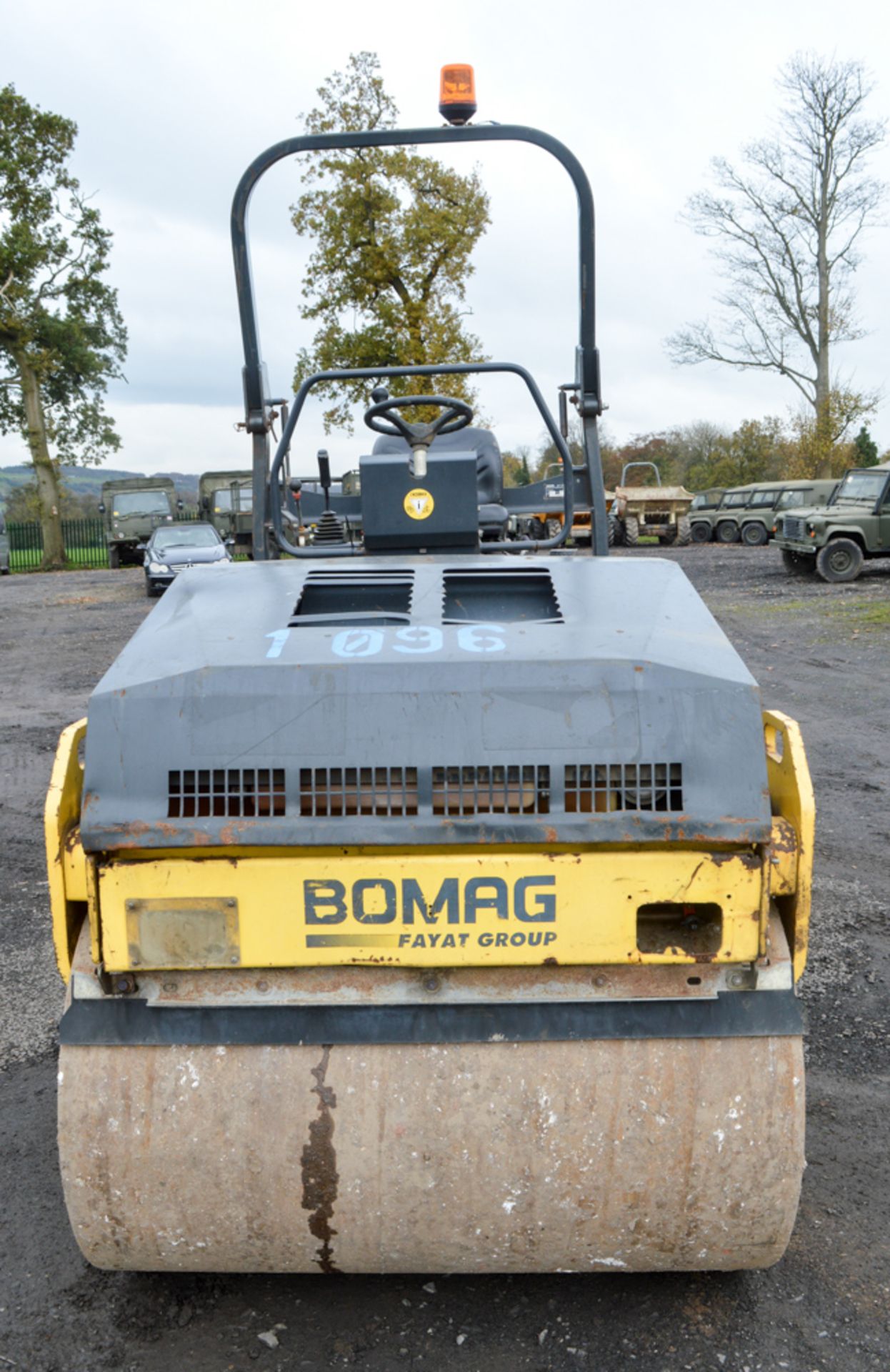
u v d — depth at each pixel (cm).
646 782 225
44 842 654
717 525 3525
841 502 2045
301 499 442
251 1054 235
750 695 226
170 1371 251
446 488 356
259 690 227
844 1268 280
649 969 232
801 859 230
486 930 224
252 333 380
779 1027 232
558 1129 233
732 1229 238
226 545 2630
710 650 240
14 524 4609
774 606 1636
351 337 2720
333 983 232
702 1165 233
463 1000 231
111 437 4197
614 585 279
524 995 232
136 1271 261
